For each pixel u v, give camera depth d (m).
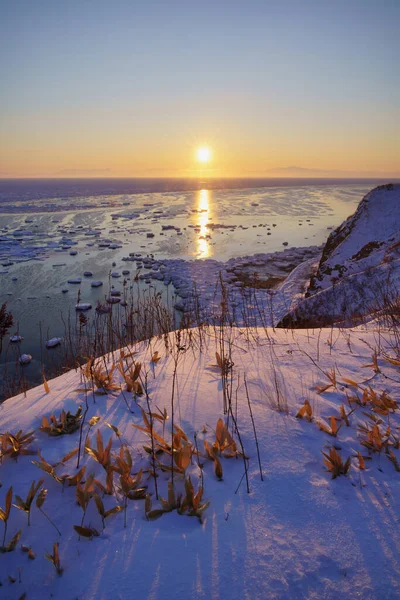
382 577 1.43
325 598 1.35
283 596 1.36
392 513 1.72
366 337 4.00
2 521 1.68
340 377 3.09
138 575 1.41
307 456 2.11
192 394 2.74
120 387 2.82
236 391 2.79
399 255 8.77
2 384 6.99
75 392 2.80
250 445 2.19
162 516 1.68
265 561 1.48
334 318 7.03
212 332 4.42
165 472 1.95
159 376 3.08
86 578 1.40
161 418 2.38
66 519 1.67
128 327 5.29
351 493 1.84
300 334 4.23
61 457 2.06
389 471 2.00
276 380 2.94
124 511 1.70
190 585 1.37
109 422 2.38
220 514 1.70
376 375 3.12
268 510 1.73
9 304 14.05
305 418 2.48
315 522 1.67
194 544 1.54
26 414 2.51
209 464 2.03
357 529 1.63
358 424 2.40
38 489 1.84
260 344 3.88
